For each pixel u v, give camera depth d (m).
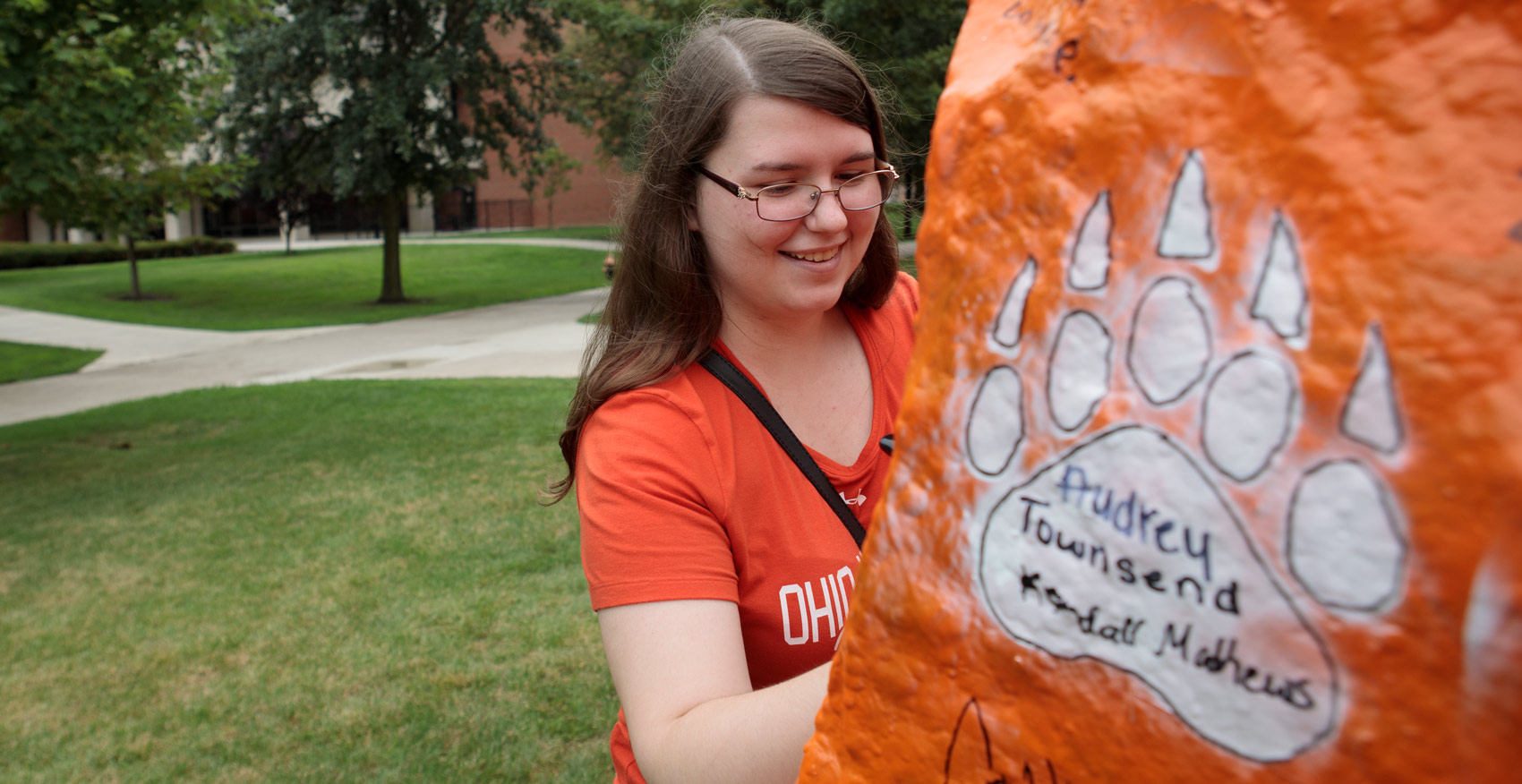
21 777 3.32
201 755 3.42
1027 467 0.66
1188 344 0.58
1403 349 0.50
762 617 1.29
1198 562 0.57
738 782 1.00
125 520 6.00
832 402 1.48
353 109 19.84
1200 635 0.58
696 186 1.33
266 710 3.69
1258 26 0.56
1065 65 0.65
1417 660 0.50
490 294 23.27
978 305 0.69
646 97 1.57
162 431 8.55
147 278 26.52
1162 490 0.59
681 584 1.17
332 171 20.22
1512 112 0.48
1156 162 0.59
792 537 1.31
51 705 3.77
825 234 1.29
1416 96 0.50
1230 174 0.56
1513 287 0.47
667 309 1.36
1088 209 0.63
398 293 21.97
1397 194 0.50
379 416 8.52
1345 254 0.52
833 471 1.38
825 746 0.82
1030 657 0.66
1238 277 0.56
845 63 1.29
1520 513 0.46
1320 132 0.53
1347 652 0.52
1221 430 0.56
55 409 11.00
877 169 1.38
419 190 21.98
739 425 1.33
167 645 4.22
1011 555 0.67
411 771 3.28
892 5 14.01
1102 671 0.62
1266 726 0.55
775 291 1.32
